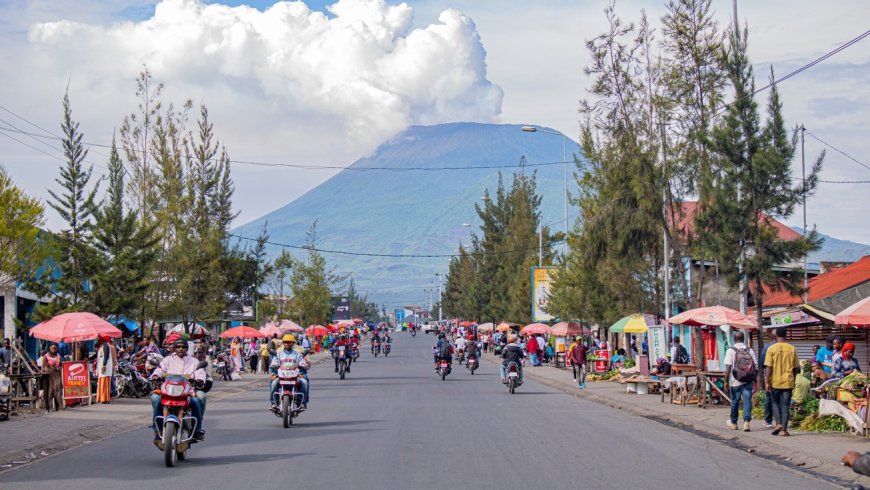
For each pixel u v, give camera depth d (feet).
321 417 72.08
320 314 267.39
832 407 59.11
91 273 102.89
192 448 52.49
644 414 77.00
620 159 108.99
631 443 53.78
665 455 48.29
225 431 62.34
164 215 134.10
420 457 47.19
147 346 101.40
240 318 206.28
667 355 111.24
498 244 296.92
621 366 129.39
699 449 51.13
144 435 61.82
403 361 202.08
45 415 75.15
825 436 56.13
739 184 76.13
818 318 93.97
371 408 80.43
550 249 237.25
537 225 258.16
